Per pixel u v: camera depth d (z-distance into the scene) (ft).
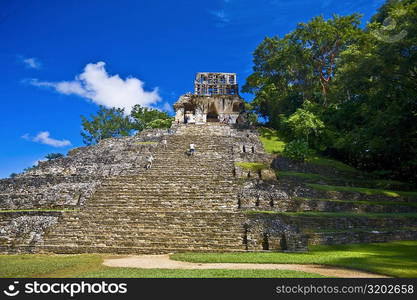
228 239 49.83
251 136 114.42
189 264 37.93
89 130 193.36
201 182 71.61
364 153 99.96
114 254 46.85
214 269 33.78
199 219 55.11
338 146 96.78
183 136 104.83
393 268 33.88
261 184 70.44
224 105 154.20
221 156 87.92
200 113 152.97
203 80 161.89
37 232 52.65
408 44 75.72
